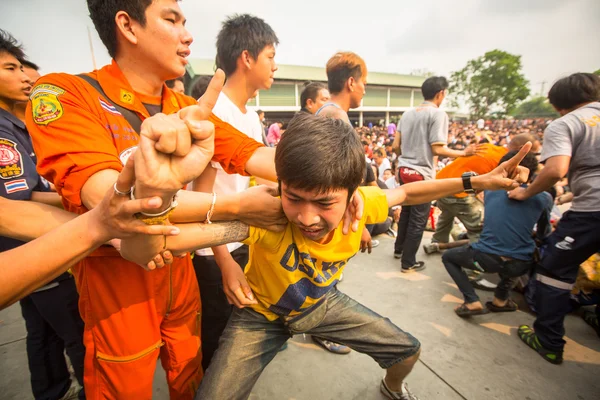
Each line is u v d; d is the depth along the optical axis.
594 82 1.93
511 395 1.74
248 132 1.80
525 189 2.11
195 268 1.64
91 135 0.83
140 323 1.08
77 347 1.65
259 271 1.19
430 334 2.25
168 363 1.31
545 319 1.96
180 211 0.85
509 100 51.38
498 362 1.98
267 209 0.99
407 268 3.15
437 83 3.12
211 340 1.71
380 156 6.74
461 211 3.10
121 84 1.05
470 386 1.80
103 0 0.96
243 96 1.76
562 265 1.88
